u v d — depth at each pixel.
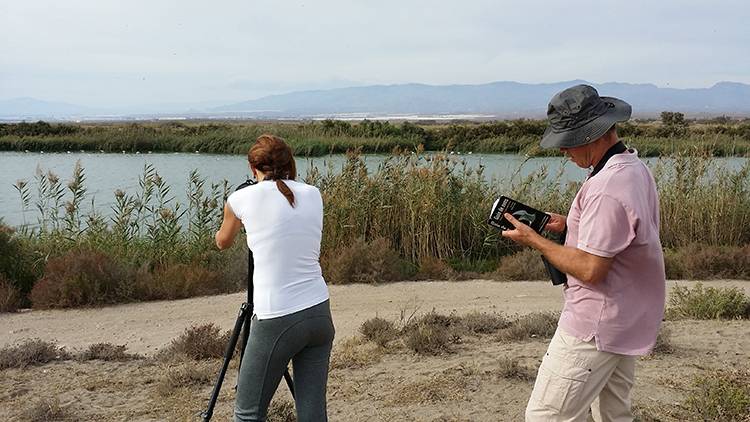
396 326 7.42
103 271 9.42
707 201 12.21
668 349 6.08
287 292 3.44
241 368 3.52
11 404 5.07
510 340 6.67
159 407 4.98
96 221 11.30
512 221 3.24
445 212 11.77
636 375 5.39
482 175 14.46
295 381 3.61
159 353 6.60
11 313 8.91
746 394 4.70
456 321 7.41
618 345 3.04
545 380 3.20
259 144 3.70
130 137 41.09
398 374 5.57
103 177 25.53
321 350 3.62
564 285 3.31
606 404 3.48
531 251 11.14
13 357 6.07
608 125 3.00
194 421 4.69
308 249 3.54
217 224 12.18
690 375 5.38
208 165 30.36
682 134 23.45
